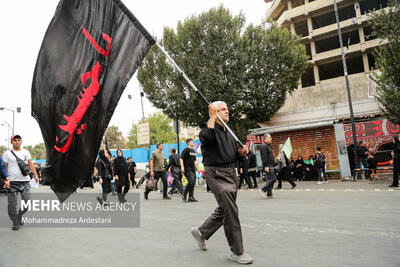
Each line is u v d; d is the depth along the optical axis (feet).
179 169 34.14
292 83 63.67
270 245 12.00
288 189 38.93
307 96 97.19
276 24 63.31
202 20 58.95
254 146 56.59
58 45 13.05
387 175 46.98
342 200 24.72
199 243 11.57
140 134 83.46
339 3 109.70
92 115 13.15
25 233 16.56
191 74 59.21
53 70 12.89
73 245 13.46
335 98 92.79
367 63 107.86
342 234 13.28
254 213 20.31
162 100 63.00
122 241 13.87
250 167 46.09
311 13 115.96
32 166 19.35
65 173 12.76
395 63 41.75
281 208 22.08
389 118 43.16
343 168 47.34
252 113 61.57
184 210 23.67
